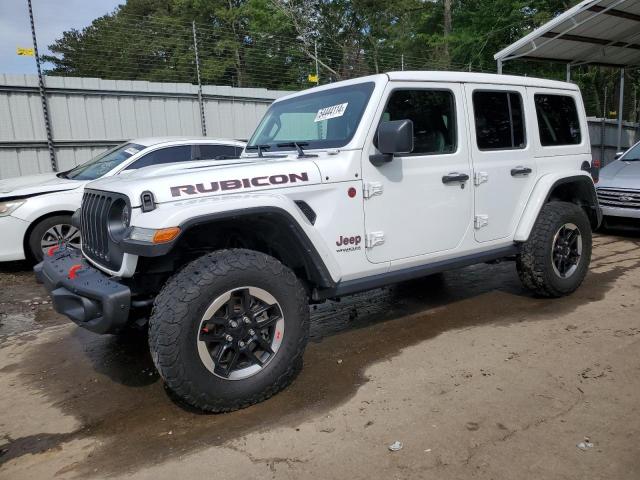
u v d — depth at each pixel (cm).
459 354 386
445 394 325
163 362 285
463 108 418
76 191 677
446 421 294
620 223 790
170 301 287
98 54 1398
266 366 317
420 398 321
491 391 326
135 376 380
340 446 274
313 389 340
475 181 424
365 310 502
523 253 478
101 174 696
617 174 809
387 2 2455
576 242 504
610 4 1020
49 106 1046
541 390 324
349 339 429
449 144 412
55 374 390
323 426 295
